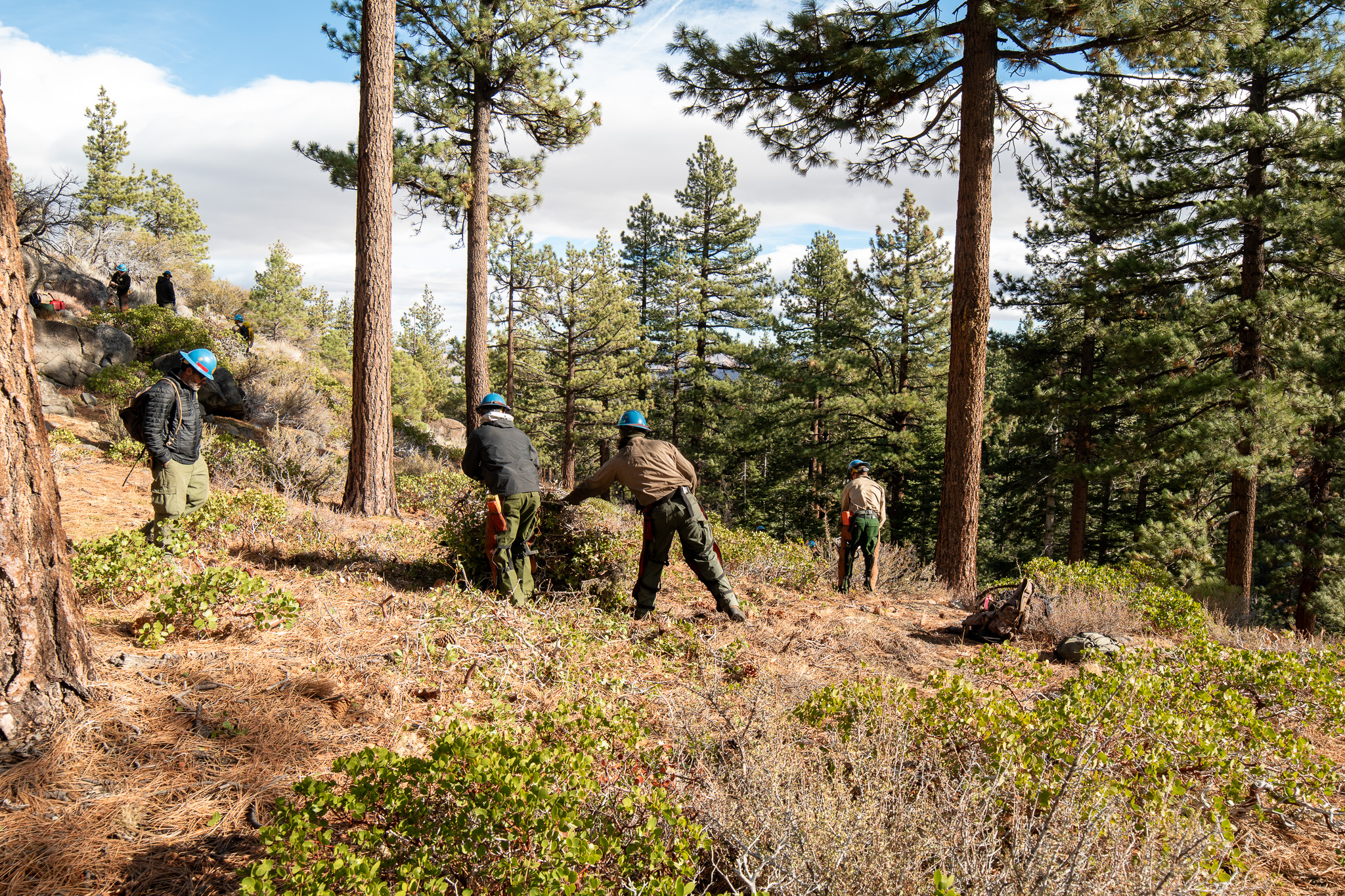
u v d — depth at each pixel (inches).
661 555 220.4
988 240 359.9
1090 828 90.1
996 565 1113.4
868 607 273.1
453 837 83.2
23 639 111.0
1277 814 119.6
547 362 1282.0
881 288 978.1
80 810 99.2
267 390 611.5
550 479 1318.9
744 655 190.9
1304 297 507.2
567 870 78.5
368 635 169.8
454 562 239.1
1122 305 633.6
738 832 96.7
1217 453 531.8
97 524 245.4
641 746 125.0
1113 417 789.2
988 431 1070.4
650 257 1648.6
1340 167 494.0
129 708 122.3
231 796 106.1
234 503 266.1
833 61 379.2
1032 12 328.2
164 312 661.3
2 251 109.8
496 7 612.1
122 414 208.7
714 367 1338.6
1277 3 508.4
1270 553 700.7
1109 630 236.7
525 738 125.0
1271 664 172.4
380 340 346.3
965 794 97.3
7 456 110.2
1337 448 617.0
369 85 342.6
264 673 142.6
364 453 346.3
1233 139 520.1
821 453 1071.0
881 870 86.8
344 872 75.7
